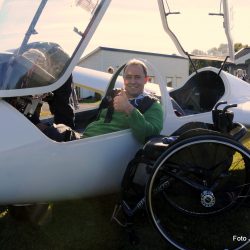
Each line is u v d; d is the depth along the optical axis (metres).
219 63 3.97
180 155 2.19
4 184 2.16
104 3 2.22
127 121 2.51
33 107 2.44
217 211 2.41
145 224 2.59
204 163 2.22
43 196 2.29
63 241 2.42
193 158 2.21
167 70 17.44
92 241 2.41
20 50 2.27
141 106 2.55
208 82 3.77
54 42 2.32
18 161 2.14
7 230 2.56
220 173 2.25
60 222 2.64
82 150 2.30
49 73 2.28
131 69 2.60
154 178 2.09
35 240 2.44
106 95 2.90
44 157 2.19
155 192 2.27
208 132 2.13
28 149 2.15
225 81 3.62
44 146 2.18
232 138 2.12
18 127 2.14
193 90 3.89
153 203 2.31
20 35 2.31
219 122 2.57
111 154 2.41
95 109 3.89
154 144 2.24
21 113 2.22
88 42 2.27
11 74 2.20
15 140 2.12
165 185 2.27
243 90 3.70
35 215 2.55
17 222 2.63
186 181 2.23
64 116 3.10
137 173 2.27
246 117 3.40
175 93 4.02
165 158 2.07
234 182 2.33
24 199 2.27
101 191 2.49
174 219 2.52
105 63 16.83
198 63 4.12
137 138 2.49
